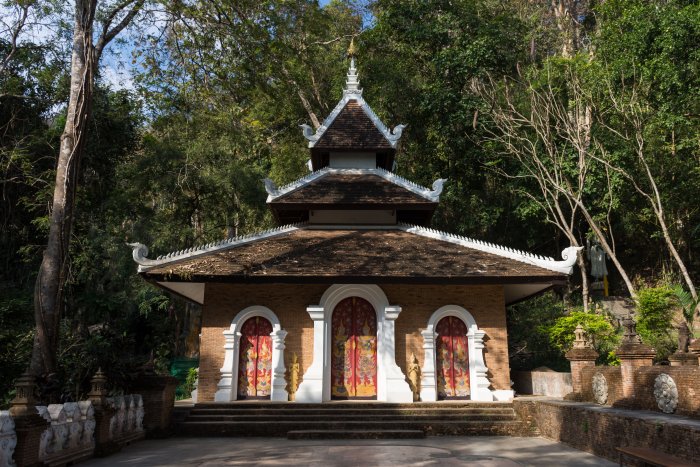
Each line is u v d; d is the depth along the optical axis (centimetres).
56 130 2517
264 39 1714
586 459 1060
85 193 2653
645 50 2109
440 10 2992
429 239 1922
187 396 2592
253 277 1608
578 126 2377
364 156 2150
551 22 3603
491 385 1684
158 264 1655
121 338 2128
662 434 859
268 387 1689
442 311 1730
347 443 1313
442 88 2858
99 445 1118
